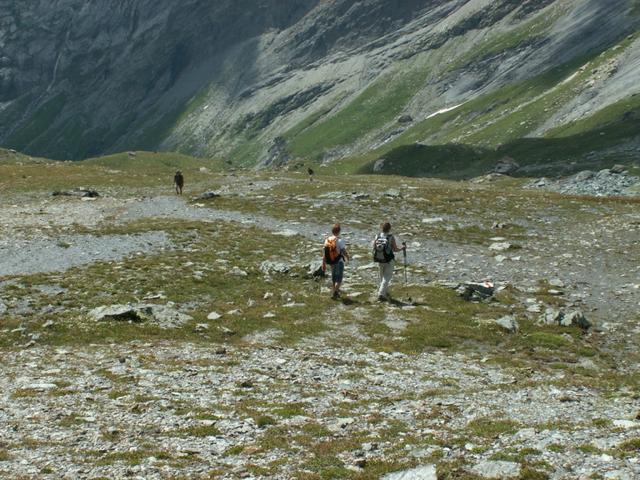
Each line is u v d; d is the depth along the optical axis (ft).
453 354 71.51
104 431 42.91
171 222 158.51
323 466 36.70
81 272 100.48
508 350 74.13
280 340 75.10
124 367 60.90
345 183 287.07
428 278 108.99
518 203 199.41
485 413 47.55
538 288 102.12
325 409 49.08
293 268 109.60
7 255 114.01
